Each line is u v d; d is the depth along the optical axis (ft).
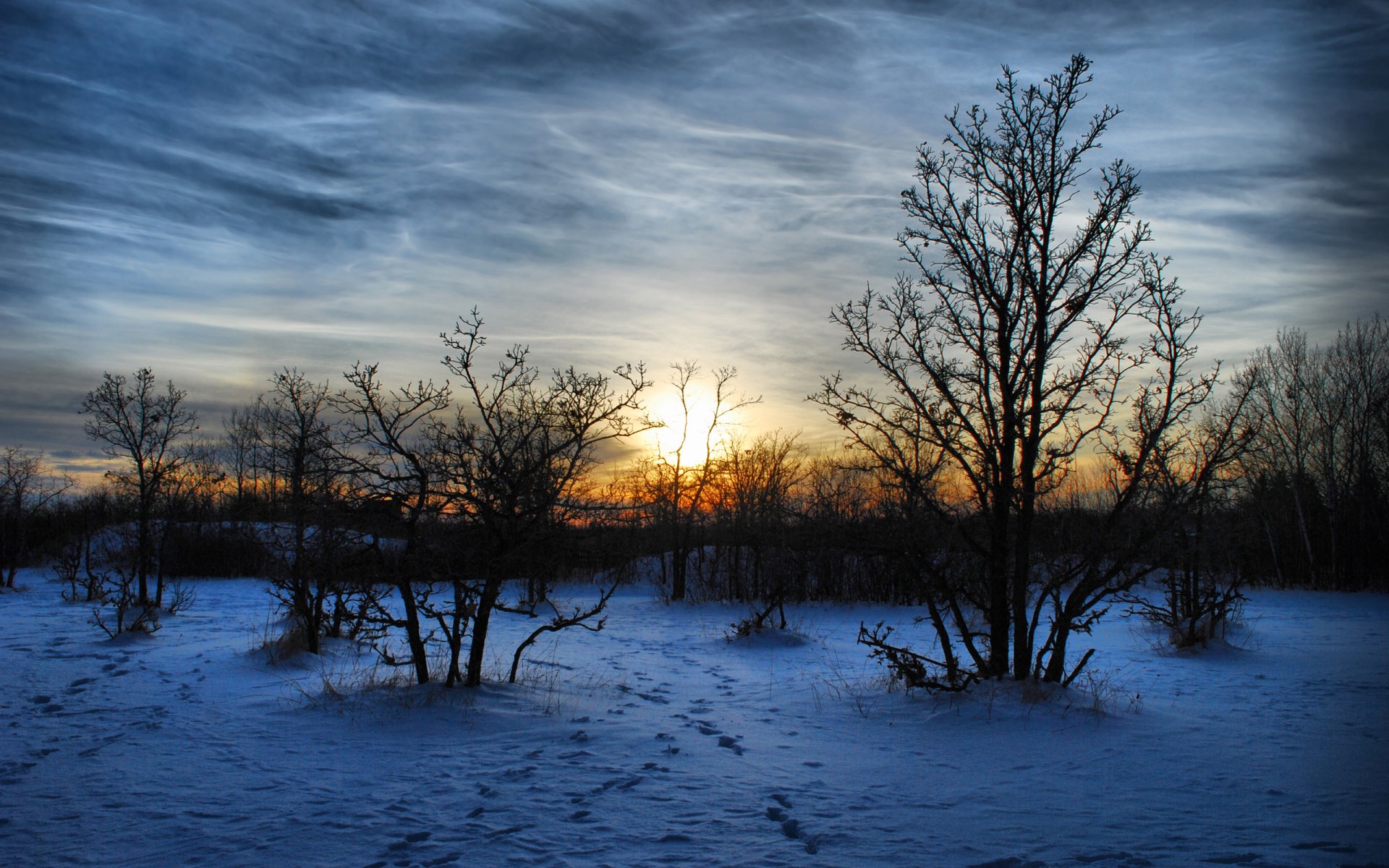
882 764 25.50
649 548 105.19
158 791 22.21
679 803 21.50
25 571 104.78
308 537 44.29
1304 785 22.97
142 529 62.59
